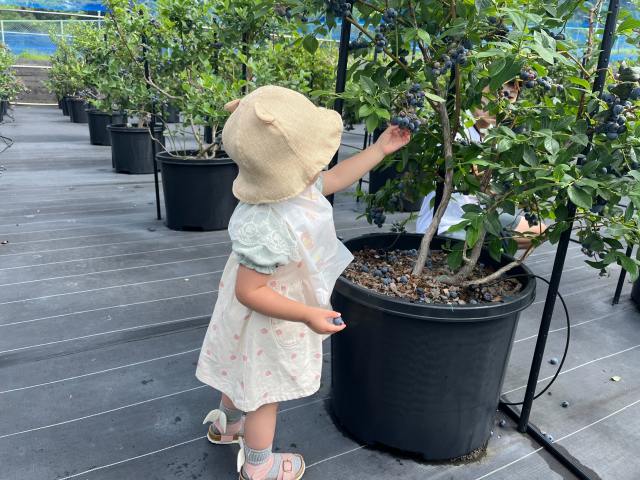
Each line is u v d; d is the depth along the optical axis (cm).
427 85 140
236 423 158
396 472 154
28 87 1338
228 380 135
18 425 165
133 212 421
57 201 442
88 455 155
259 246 111
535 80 138
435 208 192
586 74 136
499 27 133
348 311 151
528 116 145
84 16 1333
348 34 146
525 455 165
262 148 107
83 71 493
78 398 181
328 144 115
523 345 235
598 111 136
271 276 123
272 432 139
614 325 258
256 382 128
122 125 586
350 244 183
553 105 148
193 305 256
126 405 179
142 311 247
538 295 291
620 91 125
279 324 126
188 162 352
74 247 330
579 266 340
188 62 370
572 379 209
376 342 145
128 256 319
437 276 167
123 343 218
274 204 116
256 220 113
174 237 360
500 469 158
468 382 145
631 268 134
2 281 272
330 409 182
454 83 154
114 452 156
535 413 186
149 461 154
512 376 209
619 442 172
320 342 136
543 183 135
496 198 149
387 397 150
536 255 360
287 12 153
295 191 111
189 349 216
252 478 141
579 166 139
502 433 175
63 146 732
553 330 251
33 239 341
